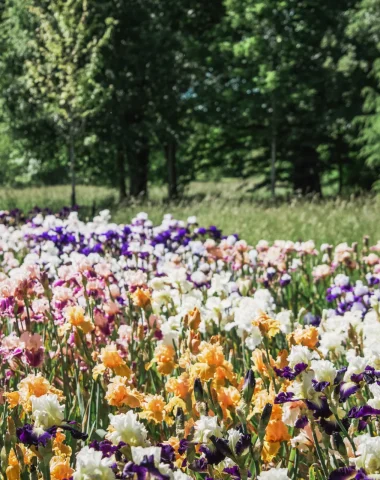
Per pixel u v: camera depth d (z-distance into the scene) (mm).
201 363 2623
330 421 2303
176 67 27422
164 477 1772
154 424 2998
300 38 26156
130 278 4176
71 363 3797
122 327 3877
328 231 11117
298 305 6203
